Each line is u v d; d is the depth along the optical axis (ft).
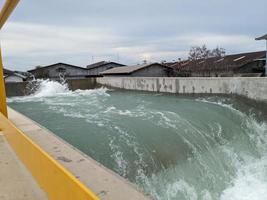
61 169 7.24
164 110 59.00
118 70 150.10
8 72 165.37
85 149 30.81
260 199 30.81
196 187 30.63
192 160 34.58
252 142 49.60
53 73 178.19
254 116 61.82
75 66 183.83
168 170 30.86
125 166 28.27
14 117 24.16
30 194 9.95
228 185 33.68
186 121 47.62
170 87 90.74
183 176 31.01
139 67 138.31
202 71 127.44
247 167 39.32
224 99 71.31
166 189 28.07
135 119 47.75
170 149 34.65
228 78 70.69
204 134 43.60
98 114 54.70
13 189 10.52
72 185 6.38
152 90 98.43
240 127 53.83
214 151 39.91
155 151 33.01
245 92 65.77
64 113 57.93
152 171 29.50
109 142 33.60
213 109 61.98
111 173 11.17
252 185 34.04
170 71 141.18
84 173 11.06
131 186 9.96
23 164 12.78
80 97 95.76
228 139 46.47
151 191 26.48
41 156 9.53
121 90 114.42
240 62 116.98
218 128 48.67
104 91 115.65
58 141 16.17
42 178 9.39
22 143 13.06
